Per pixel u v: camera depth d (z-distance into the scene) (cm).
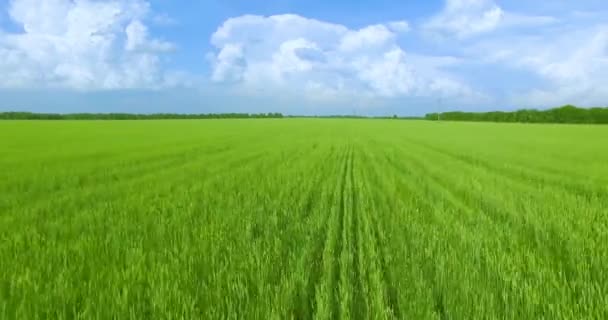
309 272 471
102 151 2294
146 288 398
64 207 852
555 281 422
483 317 352
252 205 845
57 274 444
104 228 669
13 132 4369
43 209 825
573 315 355
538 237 612
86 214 766
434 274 457
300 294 405
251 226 662
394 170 1577
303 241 598
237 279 431
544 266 474
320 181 1267
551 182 1280
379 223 721
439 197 989
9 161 1770
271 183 1152
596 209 831
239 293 389
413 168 1639
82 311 362
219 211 779
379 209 851
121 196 986
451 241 591
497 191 1065
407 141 3541
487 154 2302
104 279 426
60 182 1206
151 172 1459
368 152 2436
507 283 418
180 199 926
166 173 1415
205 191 1023
